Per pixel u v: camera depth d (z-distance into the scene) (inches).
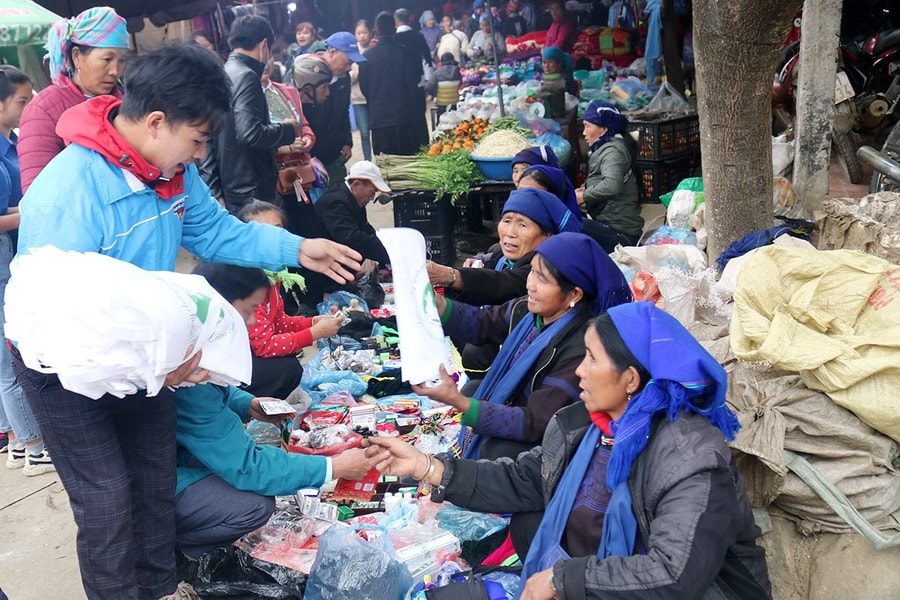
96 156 97.7
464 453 127.8
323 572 107.7
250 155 221.6
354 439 149.1
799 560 117.2
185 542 120.7
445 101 467.8
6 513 154.6
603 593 80.4
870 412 113.7
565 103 361.7
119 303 86.6
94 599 107.6
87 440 101.6
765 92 170.7
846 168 316.8
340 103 291.6
